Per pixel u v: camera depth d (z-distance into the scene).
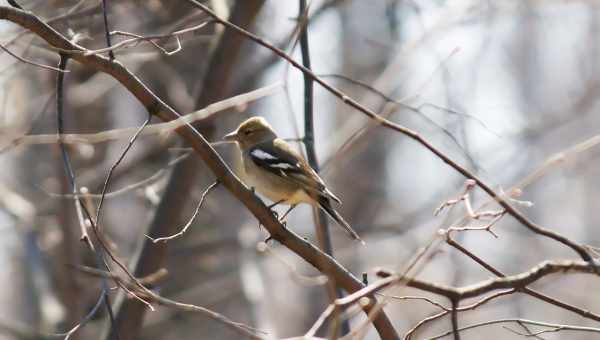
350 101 8.02
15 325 15.25
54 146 15.96
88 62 8.02
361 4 21.84
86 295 16.61
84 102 17.17
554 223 23.70
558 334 20.75
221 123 18.22
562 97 23.00
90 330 16.38
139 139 17.92
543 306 21.42
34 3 13.41
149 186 13.37
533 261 21.11
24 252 17.45
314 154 10.76
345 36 22.06
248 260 16.91
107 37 8.12
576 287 21.36
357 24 22.03
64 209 15.91
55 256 17.22
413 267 6.68
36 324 17.06
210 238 17.92
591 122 22.95
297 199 11.17
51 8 13.48
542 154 22.58
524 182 7.16
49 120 16.27
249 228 17.38
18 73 14.12
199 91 13.61
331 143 15.91
